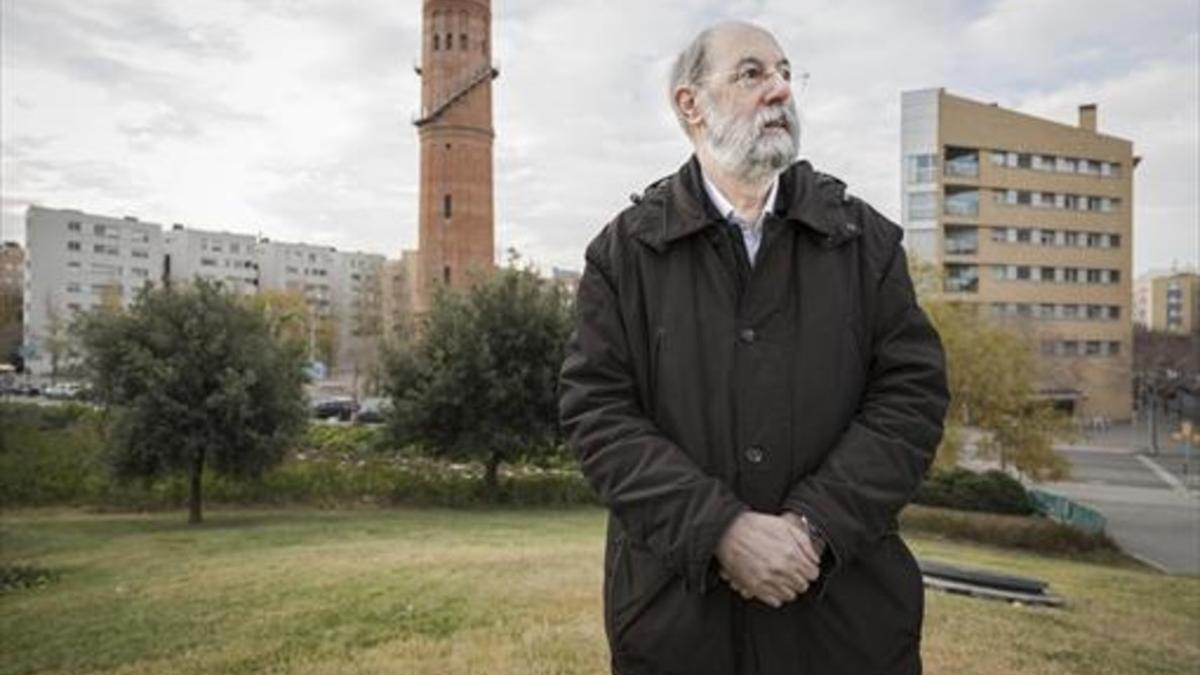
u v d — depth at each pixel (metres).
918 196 53.34
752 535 1.61
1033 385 27.03
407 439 24.61
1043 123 55.28
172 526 19.03
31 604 8.38
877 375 1.90
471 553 11.00
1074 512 23.25
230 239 115.44
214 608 7.54
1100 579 12.00
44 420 28.95
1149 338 80.25
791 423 1.79
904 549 1.94
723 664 1.77
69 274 101.69
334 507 24.75
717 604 1.77
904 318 1.91
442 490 25.89
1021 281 54.88
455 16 51.16
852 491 1.68
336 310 112.19
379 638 6.15
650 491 1.69
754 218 1.93
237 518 21.23
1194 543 23.70
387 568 9.51
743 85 1.89
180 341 19.97
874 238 1.94
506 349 24.38
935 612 7.38
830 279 1.85
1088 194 56.66
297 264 120.75
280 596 7.95
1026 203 55.00
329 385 72.00
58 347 41.59
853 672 1.81
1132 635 7.20
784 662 1.77
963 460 32.66
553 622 6.43
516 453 24.25
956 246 53.62
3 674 5.74
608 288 1.95
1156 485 35.16
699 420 1.80
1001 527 22.03
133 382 19.89
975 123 53.59
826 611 1.79
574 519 20.45
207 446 19.61
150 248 108.75
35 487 24.22
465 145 51.16
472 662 5.34
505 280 24.97
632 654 1.88
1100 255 57.06
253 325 20.89
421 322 27.61
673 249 1.89
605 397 1.87
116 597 8.40
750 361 1.81
